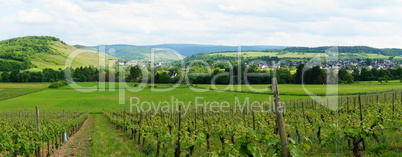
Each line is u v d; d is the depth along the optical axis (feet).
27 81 405.59
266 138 23.39
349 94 185.78
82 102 280.72
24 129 59.72
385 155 36.19
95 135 90.63
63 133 88.69
